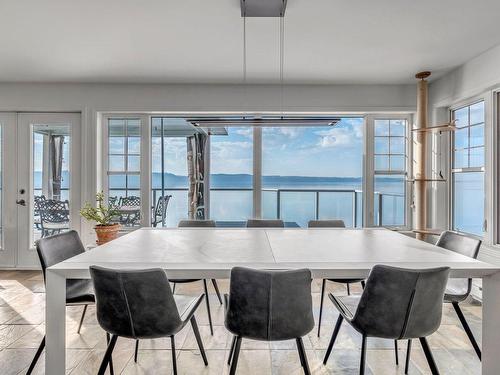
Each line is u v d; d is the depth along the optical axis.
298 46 3.13
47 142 4.45
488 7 2.43
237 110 4.31
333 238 2.62
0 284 3.80
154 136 6.61
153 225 5.71
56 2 2.37
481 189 3.57
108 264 1.83
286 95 4.31
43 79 4.12
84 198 4.36
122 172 4.50
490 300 1.78
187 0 2.35
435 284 1.58
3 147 4.41
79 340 2.53
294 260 1.90
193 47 3.15
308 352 2.36
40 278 4.03
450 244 2.48
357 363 2.21
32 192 4.46
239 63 3.56
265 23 2.67
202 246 2.29
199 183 6.61
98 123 4.37
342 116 4.54
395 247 2.27
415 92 4.31
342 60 3.48
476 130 3.65
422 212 3.96
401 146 4.52
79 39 2.98
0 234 4.45
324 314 3.00
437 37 2.93
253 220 3.37
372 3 2.37
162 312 1.60
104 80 4.16
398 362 2.22
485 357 1.79
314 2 2.36
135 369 2.15
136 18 2.60
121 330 1.62
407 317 1.58
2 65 3.63
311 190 6.99
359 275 1.78
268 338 1.57
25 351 2.38
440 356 2.30
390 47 3.15
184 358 2.28
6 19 2.61
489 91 3.33
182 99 4.31
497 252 3.20
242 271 1.55
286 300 1.54
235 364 1.65
